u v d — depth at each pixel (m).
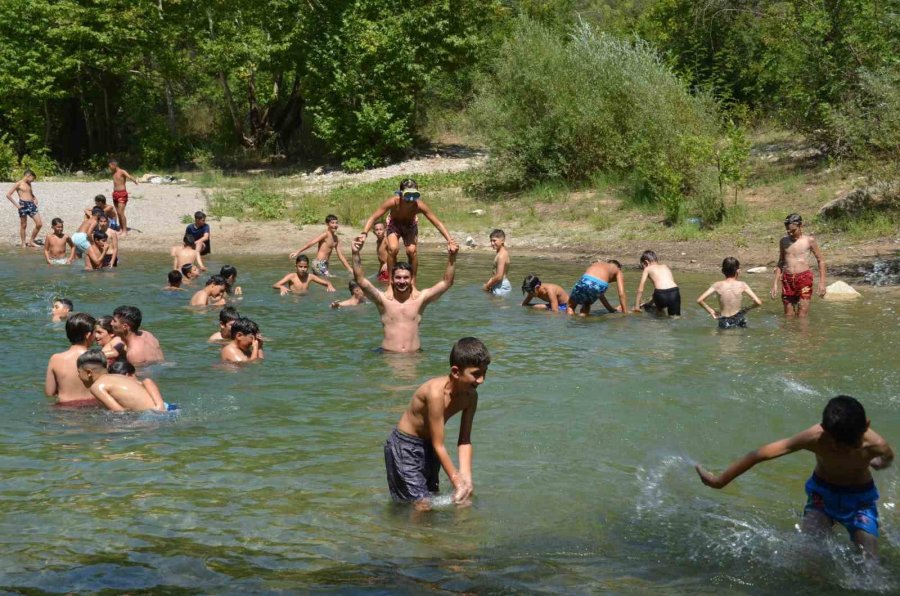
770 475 6.71
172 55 36.00
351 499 6.13
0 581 4.86
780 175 24.16
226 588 4.79
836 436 5.18
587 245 21.50
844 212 20.11
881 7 22.88
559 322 12.83
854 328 12.00
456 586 4.83
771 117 29.80
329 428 7.74
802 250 13.00
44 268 18.34
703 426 7.83
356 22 34.78
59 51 34.81
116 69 35.38
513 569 5.06
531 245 22.05
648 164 23.34
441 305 14.25
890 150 19.97
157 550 5.28
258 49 35.12
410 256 14.33
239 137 39.72
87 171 38.59
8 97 35.44
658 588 4.84
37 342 11.17
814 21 23.64
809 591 4.83
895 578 5.00
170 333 11.84
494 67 28.89
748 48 30.72
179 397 8.71
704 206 22.03
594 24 45.97
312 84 36.25
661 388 8.98
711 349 10.85
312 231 24.14
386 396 8.77
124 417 8.04
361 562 5.14
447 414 5.99
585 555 5.27
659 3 35.47
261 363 10.16
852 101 21.77
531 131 26.92
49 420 7.94
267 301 14.66
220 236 23.39
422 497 6.09
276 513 5.86
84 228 19.72
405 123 36.12
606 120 26.12
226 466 6.77
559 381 9.29
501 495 6.24
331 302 14.61
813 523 5.44
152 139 38.41
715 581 4.92
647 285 16.52
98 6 35.66
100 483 6.39
